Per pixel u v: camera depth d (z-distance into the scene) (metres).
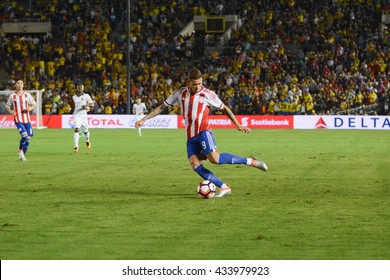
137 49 157.38
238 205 36.66
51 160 65.00
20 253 26.03
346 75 139.25
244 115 134.50
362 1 161.00
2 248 26.78
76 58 157.00
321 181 47.50
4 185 45.78
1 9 172.50
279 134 110.94
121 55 157.00
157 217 33.16
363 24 155.88
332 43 149.75
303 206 36.25
